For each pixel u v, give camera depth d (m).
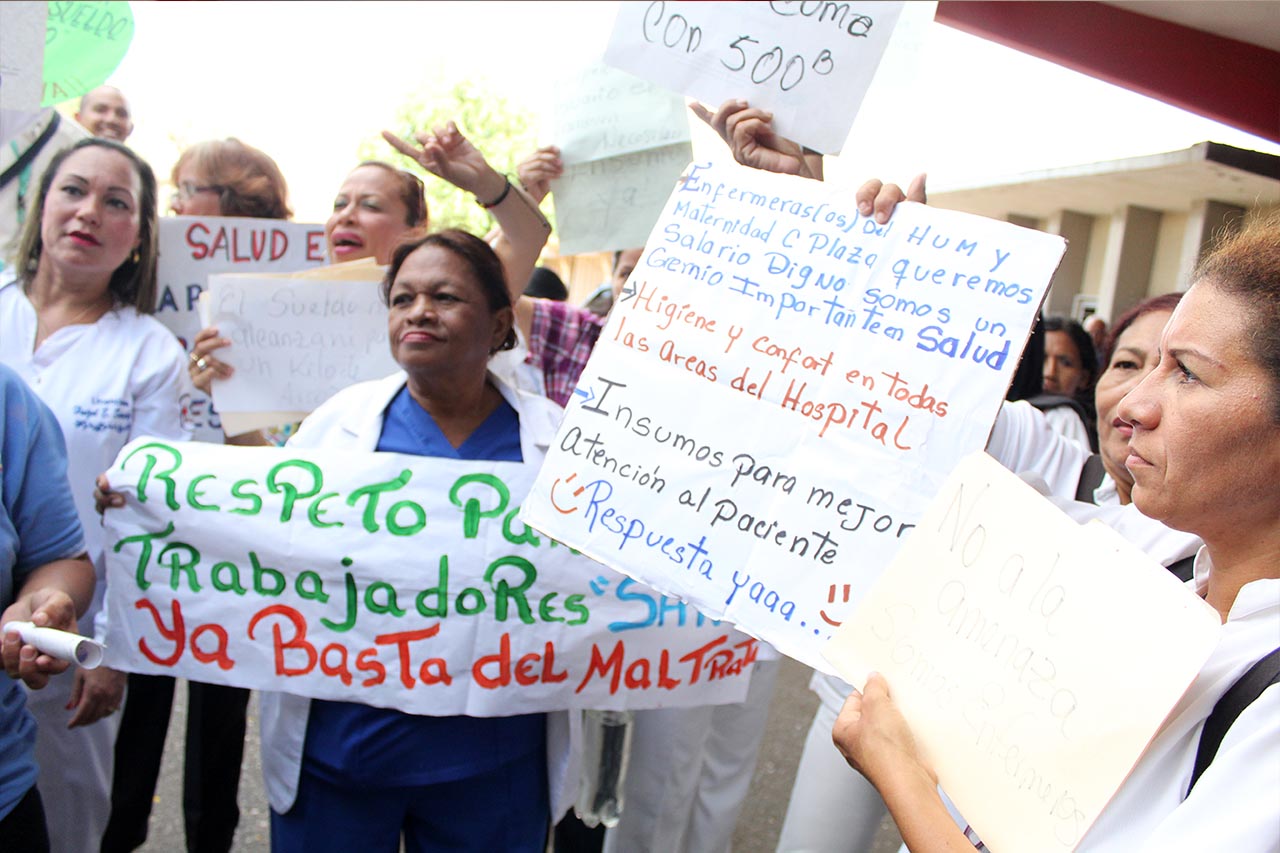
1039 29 1.97
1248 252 1.02
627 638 2.09
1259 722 0.93
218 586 2.06
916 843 1.03
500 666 2.05
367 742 2.03
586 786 2.56
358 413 2.19
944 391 1.46
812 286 1.58
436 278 2.01
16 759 1.72
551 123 2.98
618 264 3.18
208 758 2.74
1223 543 1.06
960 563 1.18
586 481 1.61
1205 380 1.00
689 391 1.59
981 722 1.10
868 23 2.00
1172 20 1.81
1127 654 1.00
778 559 1.49
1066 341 3.54
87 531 2.50
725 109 2.09
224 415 2.76
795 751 4.11
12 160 3.05
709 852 2.77
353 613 2.04
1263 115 1.86
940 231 1.53
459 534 2.06
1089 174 7.48
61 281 2.60
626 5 2.16
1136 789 1.01
